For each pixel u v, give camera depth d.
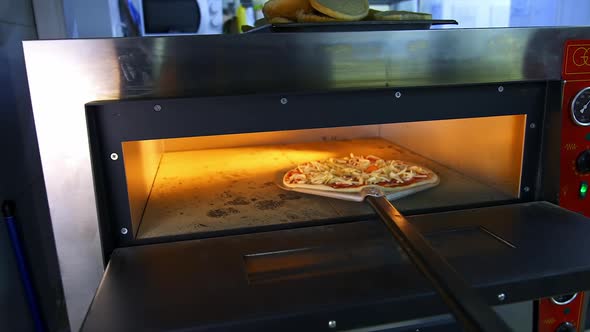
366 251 0.68
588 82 0.80
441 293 0.45
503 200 0.87
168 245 0.72
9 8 1.00
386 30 0.73
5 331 0.86
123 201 0.71
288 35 0.68
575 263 0.62
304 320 0.52
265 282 0.60
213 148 1.42
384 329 0.68
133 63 0.65
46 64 0.63
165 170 1.19
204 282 0.60
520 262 0.63
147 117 0.67
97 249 0.70
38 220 1.11
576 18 1.95
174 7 1.66
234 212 0.87
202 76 0.68
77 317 0.72
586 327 1.04
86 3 1.33
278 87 0.70
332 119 0.73
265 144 1.45
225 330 0.51
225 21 1.74
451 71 0.76
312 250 0.69
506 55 0.77
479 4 1.89
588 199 0.87
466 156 1.04
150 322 0.51
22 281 0.90
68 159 0.66
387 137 1.49
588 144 0.83
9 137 0.95
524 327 0.84
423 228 0.76
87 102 0.65
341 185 0.98
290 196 0.96
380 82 0.74
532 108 0.82
